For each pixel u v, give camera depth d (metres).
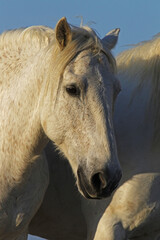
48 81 6.04
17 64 6.73
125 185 6.98
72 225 7.76
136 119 7.20
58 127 5.99
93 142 5.70
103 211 7.10
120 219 6.98
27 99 6.43
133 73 7.51
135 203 6.93
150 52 7.41
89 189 5.75
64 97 5.88
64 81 5.84
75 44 5.91
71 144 5.93
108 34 6.72
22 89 6.50
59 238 8.03
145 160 7.02
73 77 5.75
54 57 6.03
